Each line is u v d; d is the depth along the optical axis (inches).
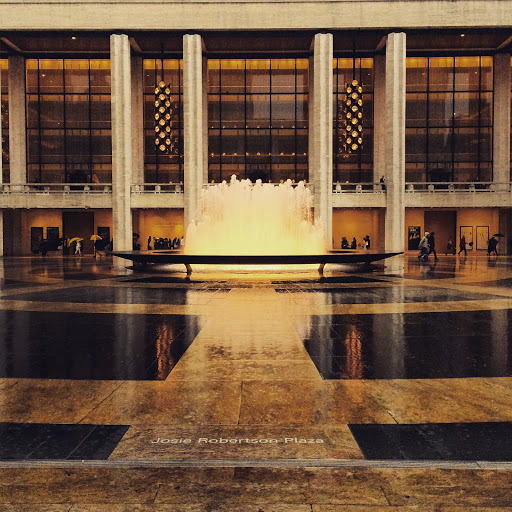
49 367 241.1
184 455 141.6
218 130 1700.3
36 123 1686.8
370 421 168.4
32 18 1414.9
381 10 1408.7
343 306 440.1
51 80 1688.0
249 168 1697.8
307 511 112.3
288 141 1697.8
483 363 247.3
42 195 1482.5
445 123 1673.2
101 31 1430.9
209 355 263.4
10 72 1641.2
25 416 174.1
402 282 661.9
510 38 1514.5
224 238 1261.1
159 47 1610.5
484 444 149.0
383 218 1544.0
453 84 1667.1
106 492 120.6
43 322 364.8
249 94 1696.6
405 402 188.7
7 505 114.7
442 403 187.6
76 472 131.0
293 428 162.1
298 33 1441.9
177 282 666.2
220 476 128.9
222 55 1669.5
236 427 162.9
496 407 183.2
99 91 1685.5
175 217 1716.3
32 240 1712.6
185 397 194.4
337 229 1726.1
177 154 1692.9
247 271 820.6
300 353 267.7
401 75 1421.0
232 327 342.6
